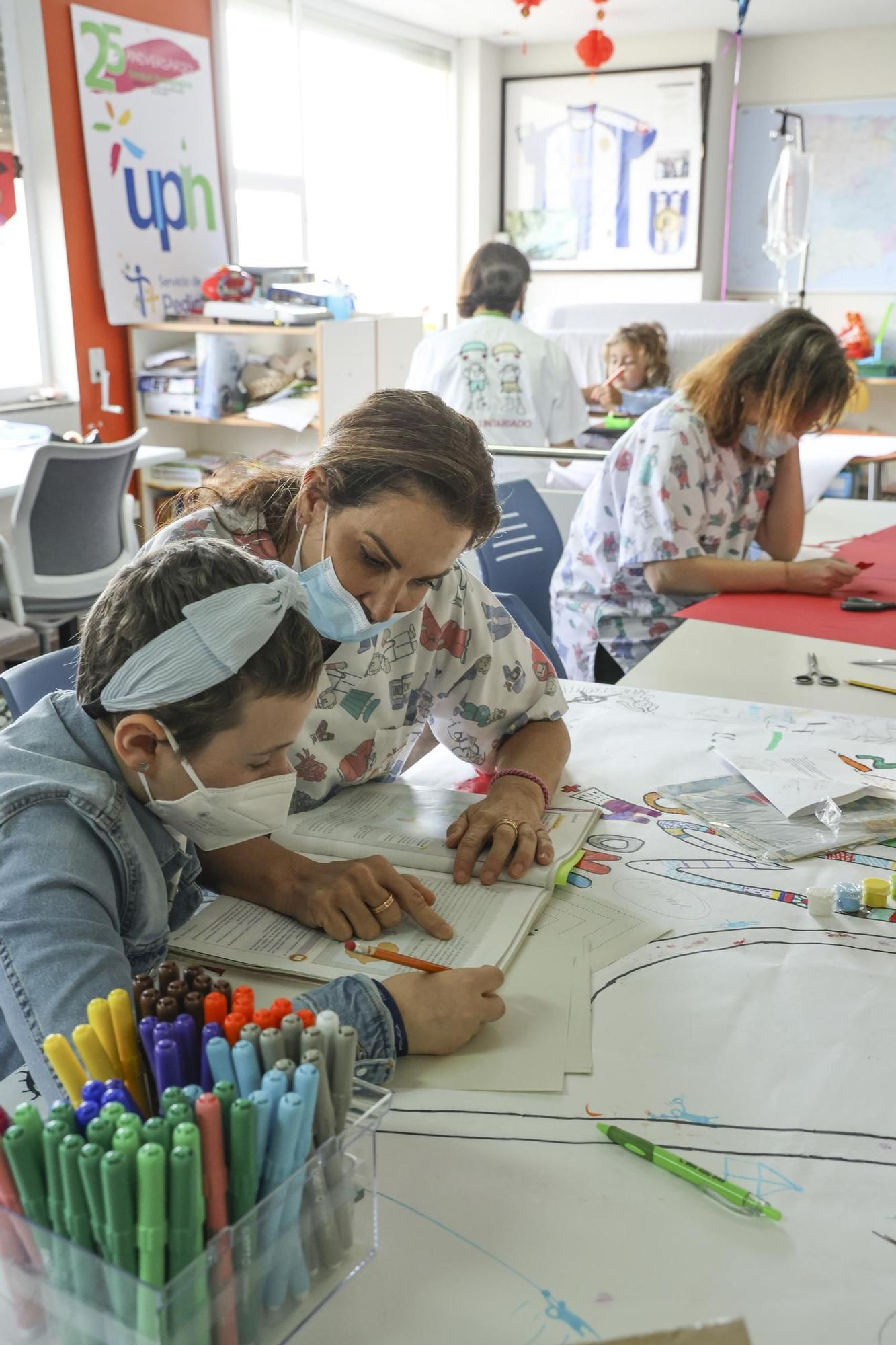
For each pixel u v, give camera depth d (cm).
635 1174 72
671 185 670
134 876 85
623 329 461
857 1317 62
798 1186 71
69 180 421
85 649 82
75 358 436
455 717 138
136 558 85
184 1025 60
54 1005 73
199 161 477
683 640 187
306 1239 61
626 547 227
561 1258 66
